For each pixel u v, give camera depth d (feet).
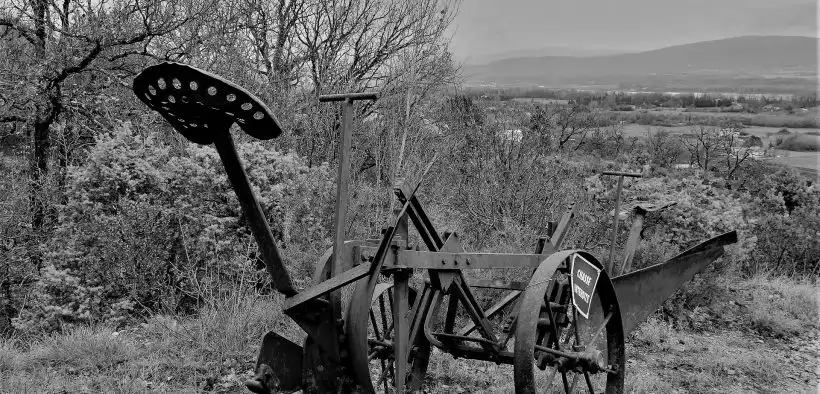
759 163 53.62
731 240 21.75
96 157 24.52
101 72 35.24
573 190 35.04
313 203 28.27
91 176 24.57
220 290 21.79
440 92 44.01
